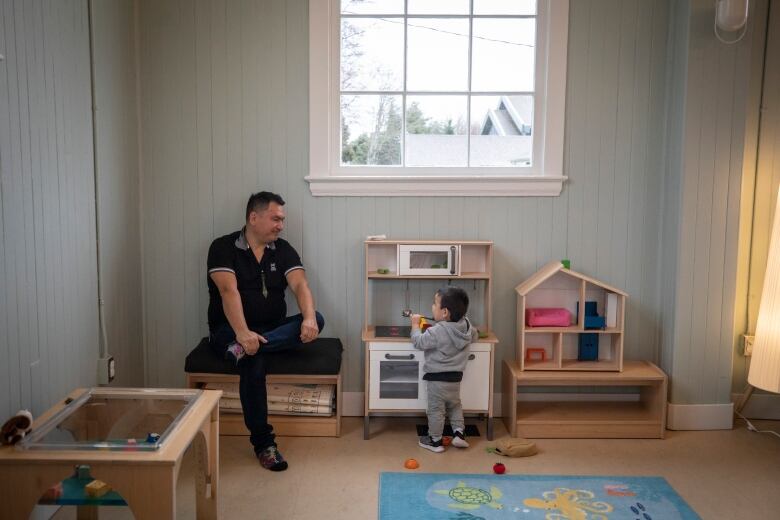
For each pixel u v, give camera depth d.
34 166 2.28
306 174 3.32
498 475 2.76
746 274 3.38
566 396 3.45
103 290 2.87
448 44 3.33
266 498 2.55
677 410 3.27
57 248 2.46
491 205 3.34
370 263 3.35
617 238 3.37
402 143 3.38
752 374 3.03
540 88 3.31
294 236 3.35
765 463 2.91
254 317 3.10
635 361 3.38
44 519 2.29
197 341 3.39
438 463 2.88
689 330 3.24
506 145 3.39
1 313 2.08
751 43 3.15
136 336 3.26
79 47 2.62
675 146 3.23
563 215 3.35
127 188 3.12
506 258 3.37
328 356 3.09
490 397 3.10
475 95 3.35
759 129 3.30
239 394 3.12
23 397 2.23
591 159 3.33
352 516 2.42
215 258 3.04
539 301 3.37
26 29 2.21
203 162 3.30
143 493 1.73
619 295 3.24
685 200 3.17
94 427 1.95
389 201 3.33
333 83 3.32
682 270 3.21
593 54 3.27
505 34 3.32
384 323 3.39
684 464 2.89
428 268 3.19
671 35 3.25
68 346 2.56
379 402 3.11
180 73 3.25
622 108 3.30
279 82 3.26
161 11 3.22
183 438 1.86
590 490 2.64
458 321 2.99
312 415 3.15
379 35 3.33
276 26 3.24
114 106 2.96
